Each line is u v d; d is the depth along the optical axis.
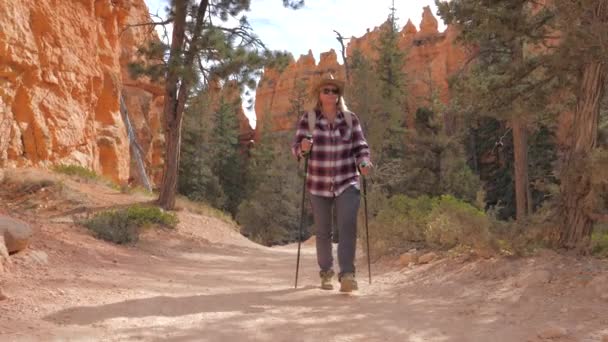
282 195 50.50
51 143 19.06
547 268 5.09
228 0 17.09
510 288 4.81
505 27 8.22
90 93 22.36
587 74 6.24
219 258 9.88
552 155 31.47
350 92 38.28
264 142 60.06
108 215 9.55
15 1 18.16
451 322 3.85
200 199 49.31
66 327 3.35
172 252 9.51
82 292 4.35
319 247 5.39
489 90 8.86
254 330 3.54
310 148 5.03
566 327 3.56
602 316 3.76
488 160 43.09
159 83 17.56
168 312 3.98
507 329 3.59
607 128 9.65
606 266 4.94
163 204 16.92
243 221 48.72
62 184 15.05
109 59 25.09
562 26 6.23
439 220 7.34
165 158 17.27
